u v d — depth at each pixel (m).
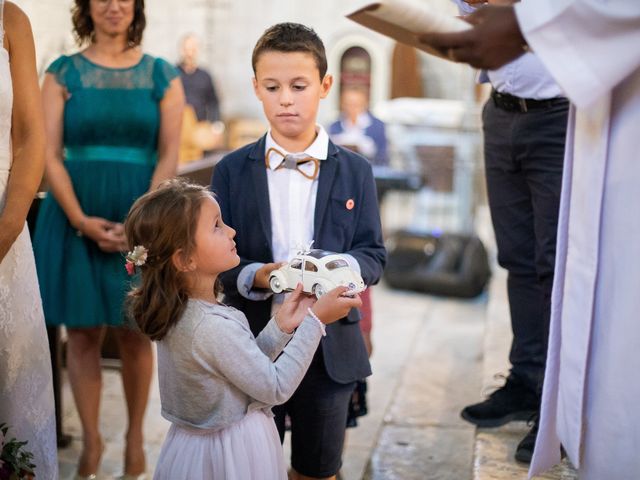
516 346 3.27
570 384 1.97
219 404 2.14
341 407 2.59
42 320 2.61
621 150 1.84
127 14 3.36
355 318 2.57
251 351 2.11
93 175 3.42
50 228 3.44
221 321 2.10
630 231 1.83
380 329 5.98
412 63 11.41
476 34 1.76
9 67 2.46
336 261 2.27
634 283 1.83
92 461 3.49
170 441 2.21
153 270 2.12
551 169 2.84
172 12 11.92
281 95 2.46
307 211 2.55
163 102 3.47
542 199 2.88
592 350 1.93
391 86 11.52
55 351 3.85
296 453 2.65
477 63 1.79
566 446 2.01
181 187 2.17
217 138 8.90
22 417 2.54
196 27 11.88
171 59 11.99
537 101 2.81
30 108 2.49
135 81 3.42
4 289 2.46
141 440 3.55
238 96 12.19
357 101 9.55
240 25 12.01
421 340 5.71
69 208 3.35
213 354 2.08
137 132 3.43
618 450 1.88
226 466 2.12
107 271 3.41
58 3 5.31
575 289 1.95
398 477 3.61
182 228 2.08
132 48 3.46
